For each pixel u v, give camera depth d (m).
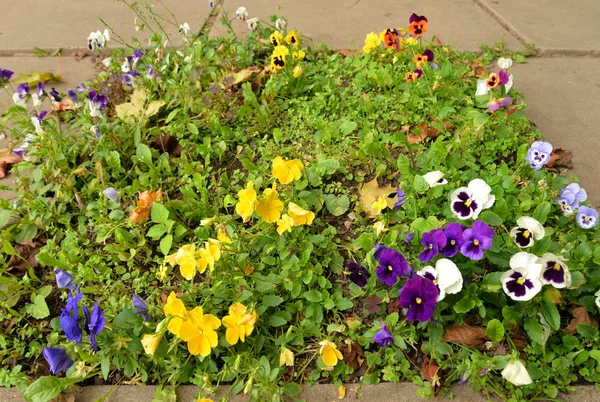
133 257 0.85
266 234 0.83
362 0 1.62
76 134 1.07
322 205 0.91
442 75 1.11
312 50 1.29
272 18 1.30
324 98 1.14
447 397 0.68
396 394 0.68
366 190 0.92
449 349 0.70
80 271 0.80
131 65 1.16
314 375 0.70
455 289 0.69
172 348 0.68
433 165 0.94
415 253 0.80
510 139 0.99
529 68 1.26
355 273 0.76
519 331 0.72
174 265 0.77
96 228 0.88
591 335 0.70
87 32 1.46
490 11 1.53
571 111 1.12
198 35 1.40
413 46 1.22
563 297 0.74
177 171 1.01
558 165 0.98
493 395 0.68
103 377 0.72
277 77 1.15
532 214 0.81
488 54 1.30
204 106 1.10
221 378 0.68
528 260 0.67
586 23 1.44
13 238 0.89
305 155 1.02
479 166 0.97
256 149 1.04
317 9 1.56
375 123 1.08
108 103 1.13
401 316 0.75
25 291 0.81
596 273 0.74
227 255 0.77
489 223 0.77
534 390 0.68
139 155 0.96
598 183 0.95
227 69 1.22
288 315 0.75
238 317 0.66
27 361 0.75
